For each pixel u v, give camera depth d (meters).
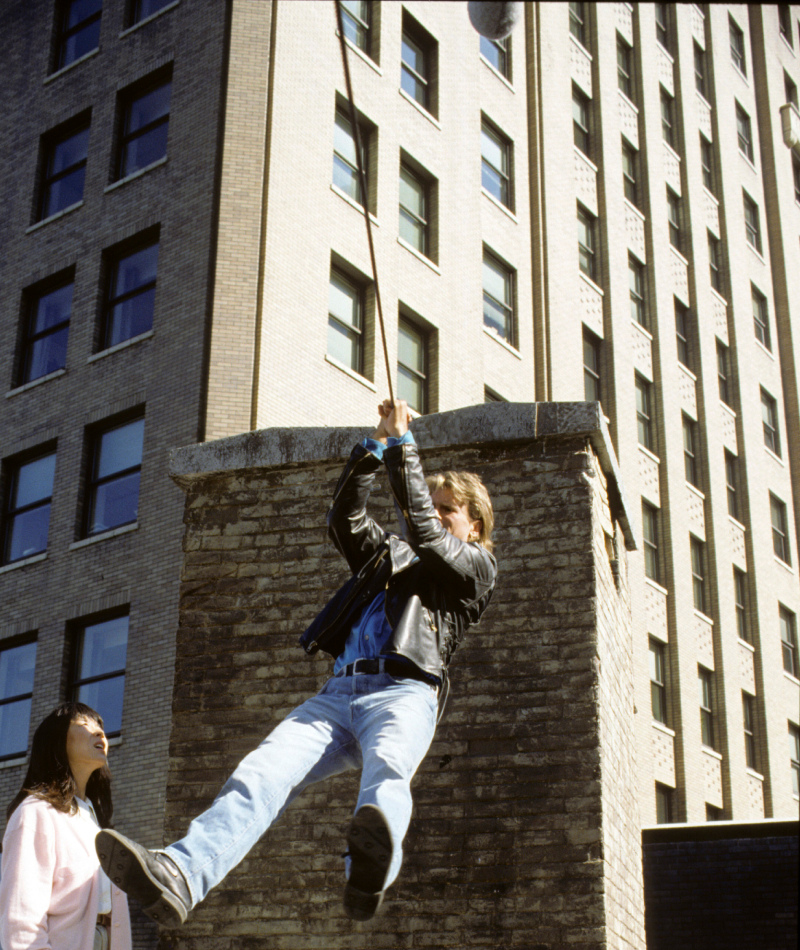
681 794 28.72
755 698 33.53
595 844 7.38
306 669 8.34
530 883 7.38
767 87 43.72
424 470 8.64
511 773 7.67
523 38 32.28
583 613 7.99
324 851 7.77
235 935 7.70
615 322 32.06
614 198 33.59
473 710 7.88
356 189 25.03
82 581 21.44
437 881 7.52
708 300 36.78
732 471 36.12
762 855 16.19
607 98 34.62
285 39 23.95
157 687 19.44
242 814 3.28
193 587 8.76
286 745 3.47
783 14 46.53
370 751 3.38
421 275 25.83
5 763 21.25
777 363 40.56
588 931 7.18
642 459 31.41
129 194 23.88
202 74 23.66
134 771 19.09
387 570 3.96
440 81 28.25
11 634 22.14
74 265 24.30
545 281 29.75
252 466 8.92
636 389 32.53
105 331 23.42
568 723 7.72
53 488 22.78
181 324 21.69
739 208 40.09
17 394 24.14
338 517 4.00
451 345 26.16
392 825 3.09
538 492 8.40
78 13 27.00
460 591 3.86
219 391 20.67
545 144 31.36
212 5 24.14
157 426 21.28
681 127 37.84
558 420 8.48
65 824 4.14
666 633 30.16
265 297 21.53
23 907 3.87
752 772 32.09
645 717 28.09
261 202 22.23
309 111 23.94
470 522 4.30
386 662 3.66
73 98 25.89
